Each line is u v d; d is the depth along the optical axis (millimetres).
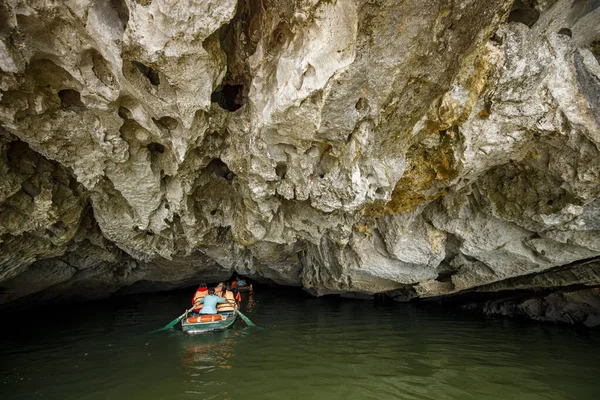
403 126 4676
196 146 5102
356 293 11242
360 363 5070
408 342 6195
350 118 4250
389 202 6449
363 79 3842
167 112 4305
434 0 3326
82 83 3934
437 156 5254
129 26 3205
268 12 3762
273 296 12336
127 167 5379
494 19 3715
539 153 5039
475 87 4227
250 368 4781
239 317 8250
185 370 4680
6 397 3906
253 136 4895
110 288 10164
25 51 3570
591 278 6664
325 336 6559
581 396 4078
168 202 6324
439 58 3904
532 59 4055
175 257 9227
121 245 7793
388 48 3631
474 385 4344
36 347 5734
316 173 5398
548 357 5387
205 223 7512
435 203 6871
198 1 3145
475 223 6582
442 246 7219
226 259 9477
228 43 4395
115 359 5109
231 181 6812
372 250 7832
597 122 4246
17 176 4977
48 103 4277
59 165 5477
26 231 5590
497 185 5973
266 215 6559
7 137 4656
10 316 8227
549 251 6219
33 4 3213
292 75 3770
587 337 6520
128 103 4367
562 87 4215
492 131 4711
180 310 9281
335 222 6969
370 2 3221
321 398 3916
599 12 3838
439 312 9141
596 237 5555
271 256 9688
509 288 8227
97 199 6195
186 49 3480
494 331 7020
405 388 4223
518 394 4109
